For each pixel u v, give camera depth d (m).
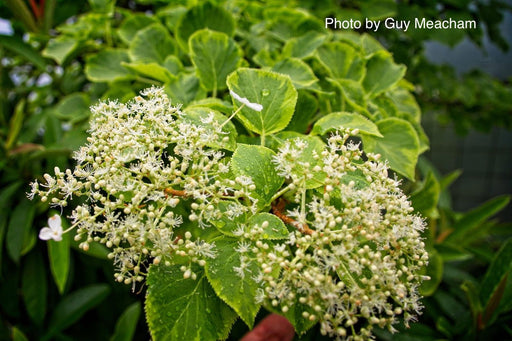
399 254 0.25
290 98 0.29
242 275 0.23
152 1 0.55
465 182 1.41
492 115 0.87
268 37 0.46
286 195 0.28
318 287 0.23
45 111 0.58
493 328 0.50
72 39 0.51
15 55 0.66
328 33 0.46
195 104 0.30
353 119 0.30
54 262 0.42
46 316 0.53
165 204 0.24
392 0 0.59
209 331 0.25
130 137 0.24
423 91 0.75
